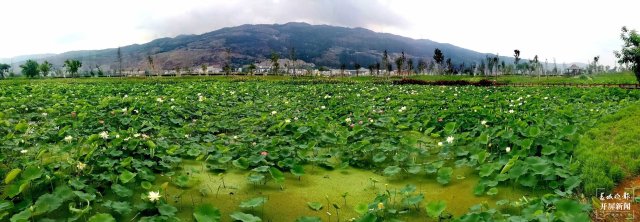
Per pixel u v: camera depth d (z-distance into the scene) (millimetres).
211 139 11336
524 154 8805
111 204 6281
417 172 8594
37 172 6684
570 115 13719
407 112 15828
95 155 8188
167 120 14109
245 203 6637
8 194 6180
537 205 6152
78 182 6715
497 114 14453
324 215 6914
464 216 5871
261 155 9047
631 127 11141
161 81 57469
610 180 7238
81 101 17312
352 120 14336
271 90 29203
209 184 8023
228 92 25719
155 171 8484
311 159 9492
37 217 6082
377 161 9281
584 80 60469
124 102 16734
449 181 8383
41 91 24625
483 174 7859
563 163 8156
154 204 6520
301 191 7910
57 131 11242
